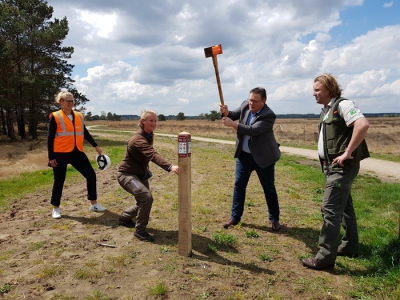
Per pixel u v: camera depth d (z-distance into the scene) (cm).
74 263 368
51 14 2781
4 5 2527
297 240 465
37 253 396
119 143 2647
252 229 505
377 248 419
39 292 306
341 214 369
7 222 520
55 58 2773
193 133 4084
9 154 1612
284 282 338
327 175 383
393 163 1477
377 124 6825
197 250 413
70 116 550
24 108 2881
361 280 345
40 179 910
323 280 346
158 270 352
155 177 956
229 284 328
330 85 372
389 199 714
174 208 608
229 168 1170
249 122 488
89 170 572
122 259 374
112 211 584
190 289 315
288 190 807
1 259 376
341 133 364
